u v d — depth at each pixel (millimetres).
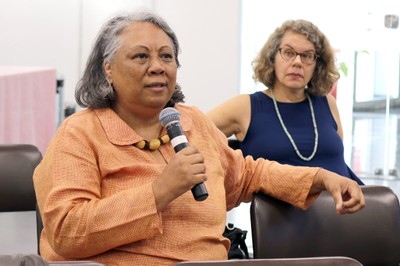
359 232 3008
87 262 2025
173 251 2582
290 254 2959
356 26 7906
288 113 4148
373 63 7930
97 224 2416
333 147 4129
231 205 3104
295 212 2992
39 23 8641
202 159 2402
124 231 2428
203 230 2654
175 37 2727
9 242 3256
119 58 2629
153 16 2678
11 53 8648
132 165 2605
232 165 3014
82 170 2535
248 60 8406
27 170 3332
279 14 8227
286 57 4125
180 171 2379
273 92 4215
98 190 2562
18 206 3326
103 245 2453
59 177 2523
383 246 3021
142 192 2428
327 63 4203
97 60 2707
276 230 2959
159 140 2689
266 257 2939
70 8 8617
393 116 7977
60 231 2453
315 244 2980
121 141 2621
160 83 2627
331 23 7984
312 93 4242
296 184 2965
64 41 8664
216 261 2082
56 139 2605
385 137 8023
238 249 3424
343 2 7922
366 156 8086
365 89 7977
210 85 8477
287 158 4066
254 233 2961
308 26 4168
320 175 2949
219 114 4148
